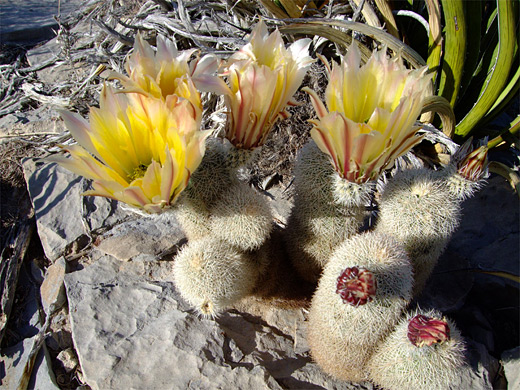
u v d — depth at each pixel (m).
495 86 0.32
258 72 0.19
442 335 0.20
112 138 0.19
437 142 0.35
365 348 0.23
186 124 0.18
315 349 0.25
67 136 0.39
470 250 0.34
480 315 0.31
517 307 0.32
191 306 0.28
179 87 0.19
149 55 0.20
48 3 0.65
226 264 0.23
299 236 0.27
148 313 0.29
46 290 0.32
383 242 0.21
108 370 0.26
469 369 0.27
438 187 0.23
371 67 0.19
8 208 0.37
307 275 0.29
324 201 0.25
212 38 0.39
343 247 0.22
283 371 0.26
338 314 0.21
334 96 0.19
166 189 0.18
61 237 0.34
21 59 0.52
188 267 0.22
